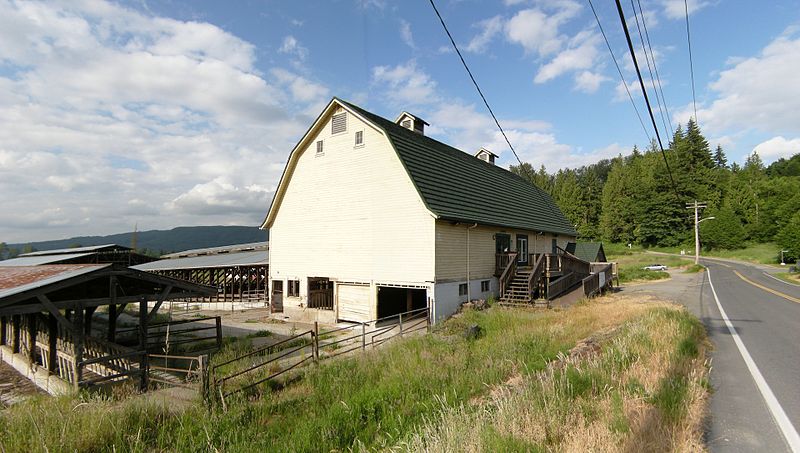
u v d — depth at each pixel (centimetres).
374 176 1880
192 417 702
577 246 3781
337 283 1994
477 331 1278
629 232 8944
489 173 2697
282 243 2273
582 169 16038
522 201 2831
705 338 1109
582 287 2214
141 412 692
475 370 809
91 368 1212
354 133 1966
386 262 1822
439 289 1705
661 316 1205
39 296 920
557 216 3391
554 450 434
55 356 1245
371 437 586
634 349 805
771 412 595
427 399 685
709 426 546
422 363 916
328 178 2062
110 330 1423
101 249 3309
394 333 1650
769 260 5547
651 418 502
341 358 1152
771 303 1953
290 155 2181
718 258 6612
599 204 9950
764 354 952
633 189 8962
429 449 439
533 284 1944
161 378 1052
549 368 696
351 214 1959
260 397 812
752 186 9094
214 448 568
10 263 2820
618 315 1418
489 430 459
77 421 634
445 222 1766
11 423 644
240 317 2381
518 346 974
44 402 792
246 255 3194
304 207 2169
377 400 705
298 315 2170
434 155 2125
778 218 7050
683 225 8081
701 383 693
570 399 554
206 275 3588
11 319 1599
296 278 2188
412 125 2316
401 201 1784
